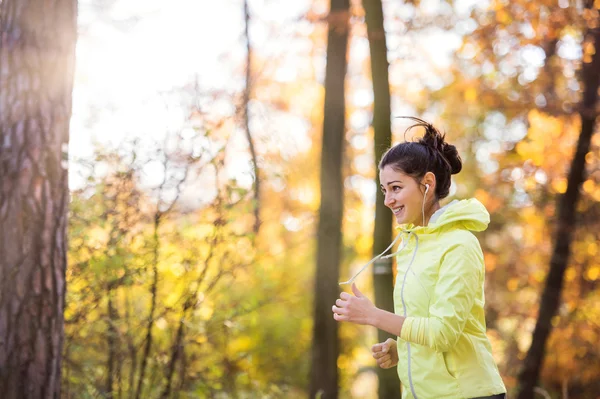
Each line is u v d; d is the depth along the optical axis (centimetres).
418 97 1169
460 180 1140
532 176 936
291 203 1144
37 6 320
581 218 918
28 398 311
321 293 605
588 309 942
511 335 1046
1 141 317
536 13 799
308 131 1230
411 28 870
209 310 470
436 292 217
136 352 449
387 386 500
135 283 434
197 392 464
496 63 880
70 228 420
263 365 1041
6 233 312
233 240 450
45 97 321
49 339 319
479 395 218
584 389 962
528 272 1005
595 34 794
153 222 437
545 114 852
